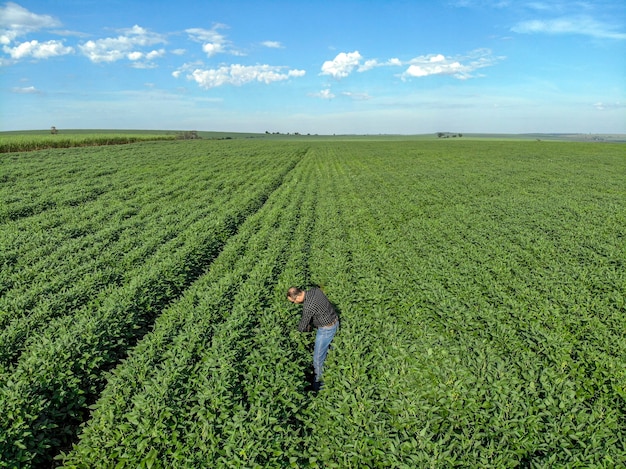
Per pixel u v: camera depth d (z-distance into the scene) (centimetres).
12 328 1021
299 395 805
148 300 1252
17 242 1775
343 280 1402
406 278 1437
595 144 9725
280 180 4231
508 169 4981
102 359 916
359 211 2642
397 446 671
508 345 975
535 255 1755
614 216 2391
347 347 928
